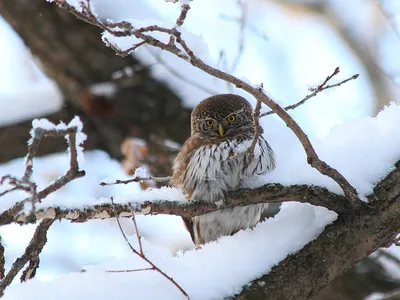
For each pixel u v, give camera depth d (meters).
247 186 9.17
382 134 8.86
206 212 8.79
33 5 13.98
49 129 6.48
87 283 8.20
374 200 8.41
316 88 7.86
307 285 8.27
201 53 12.92
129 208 8.12
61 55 14.25
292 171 8.79
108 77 14.32
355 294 12.52
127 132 14.49
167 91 14.29
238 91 13.53
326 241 8.41
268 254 8.43
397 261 12.68
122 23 6.75
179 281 8.20
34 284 8.19
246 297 8.11
